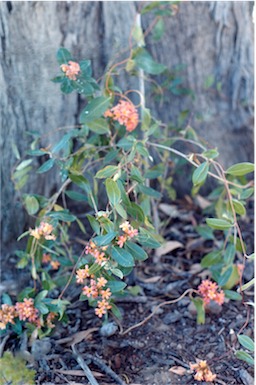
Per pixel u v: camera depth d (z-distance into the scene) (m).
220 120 1.45
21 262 1.08
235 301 1.14
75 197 1.10
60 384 0.95
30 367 0.99
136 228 0.95
